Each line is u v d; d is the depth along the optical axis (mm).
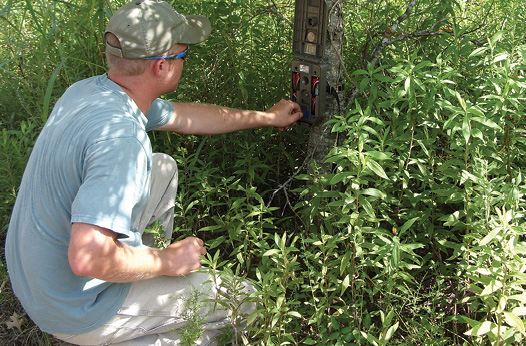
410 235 3062
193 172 3871
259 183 3928
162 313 2729
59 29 4125
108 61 2582
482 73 3402
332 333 2781
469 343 2613
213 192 3447
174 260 2682
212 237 3750
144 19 2484
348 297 3031
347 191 2668
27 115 4477
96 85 2580
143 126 2590
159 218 3186
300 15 3156
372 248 2627
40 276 2416
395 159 2994
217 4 3828
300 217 3369
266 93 4082
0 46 4867
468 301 2799
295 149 4047
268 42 4020
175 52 2637
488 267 2492
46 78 4504
